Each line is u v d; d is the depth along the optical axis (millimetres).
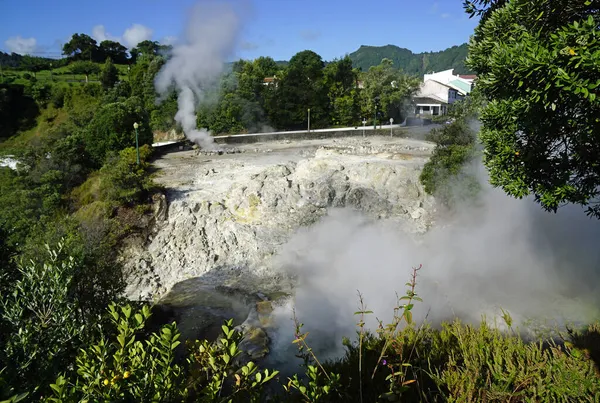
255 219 19969
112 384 3465
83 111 44312
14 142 50438
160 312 13539
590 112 6012
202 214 19859
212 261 17438
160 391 3607
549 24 6945
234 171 26328
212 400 3730
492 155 8172
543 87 6055
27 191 22359
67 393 3484
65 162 25719
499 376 4996
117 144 29484
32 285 5258
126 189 19234
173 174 25625
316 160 24359
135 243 18219
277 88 50688
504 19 7816
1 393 2990
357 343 9109
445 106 57125
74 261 6207
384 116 53656
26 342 4367
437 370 5125
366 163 23625
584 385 4684
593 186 7117
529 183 7660
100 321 6145
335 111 52281
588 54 5332
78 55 73688
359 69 60188
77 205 22828
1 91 51625
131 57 78375
